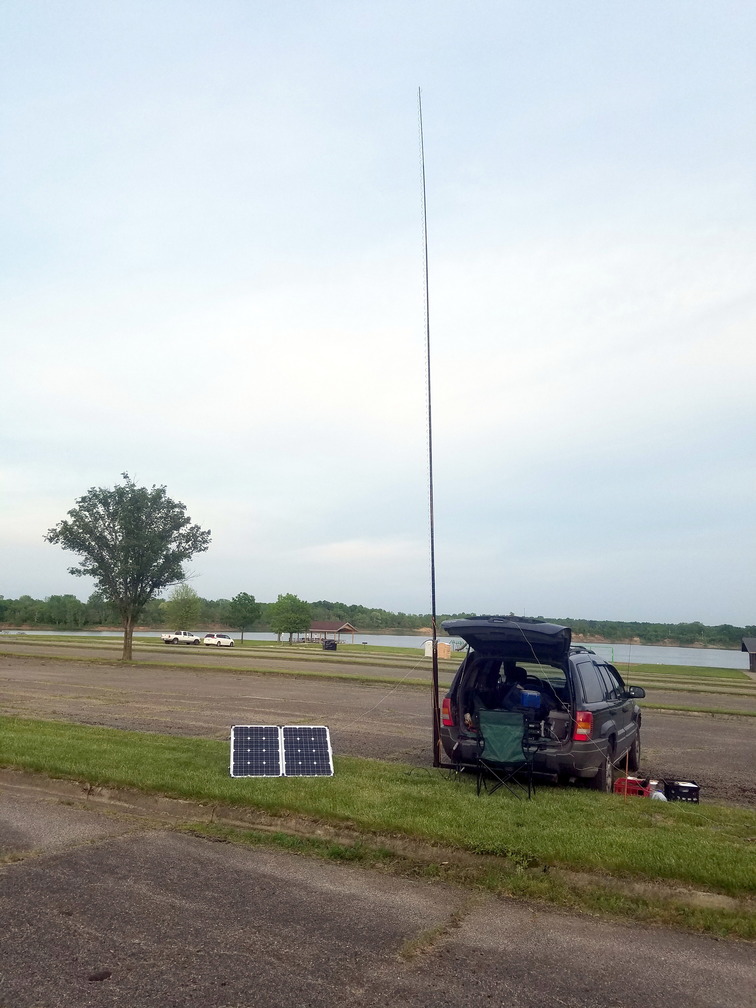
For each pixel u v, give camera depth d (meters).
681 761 12.67
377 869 6.17
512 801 7.88
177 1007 3.79
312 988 4.04
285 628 88.44
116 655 38.28
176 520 36.50
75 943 4.49
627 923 5.18
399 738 13.58
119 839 6.72
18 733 11.04
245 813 7.41
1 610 131.00
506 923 5.10
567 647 9.09
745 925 5.05
